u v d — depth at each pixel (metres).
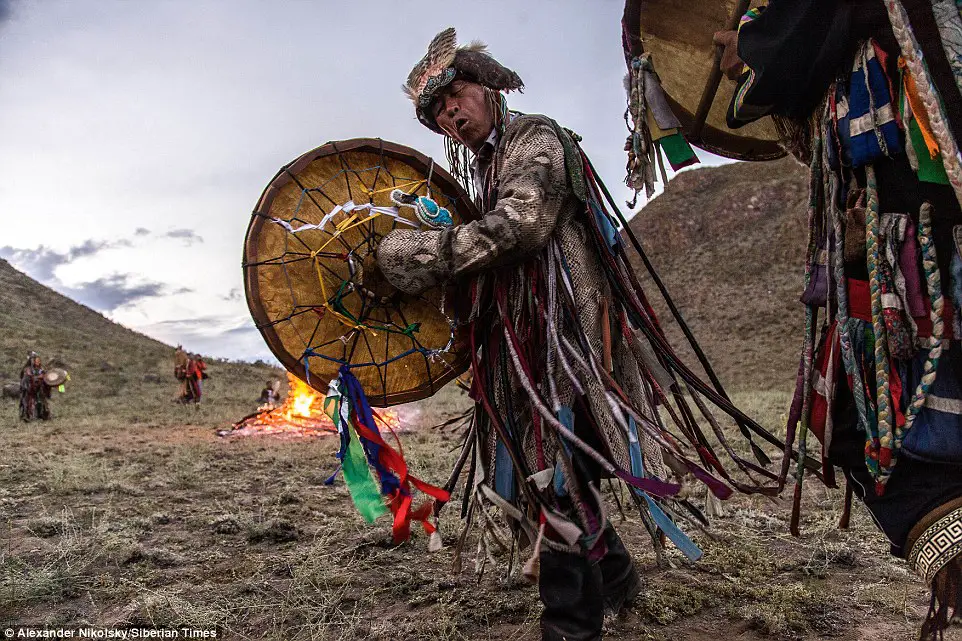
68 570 3.51
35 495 5.71
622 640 2.69
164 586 3.43
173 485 6.22
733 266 52.19
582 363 2.13
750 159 2.88
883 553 3.57
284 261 2.32
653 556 3.61
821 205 2.05
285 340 2.31
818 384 2.03
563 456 2.08
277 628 2.90
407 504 2.18
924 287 1.77
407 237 2.22
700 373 35.88
